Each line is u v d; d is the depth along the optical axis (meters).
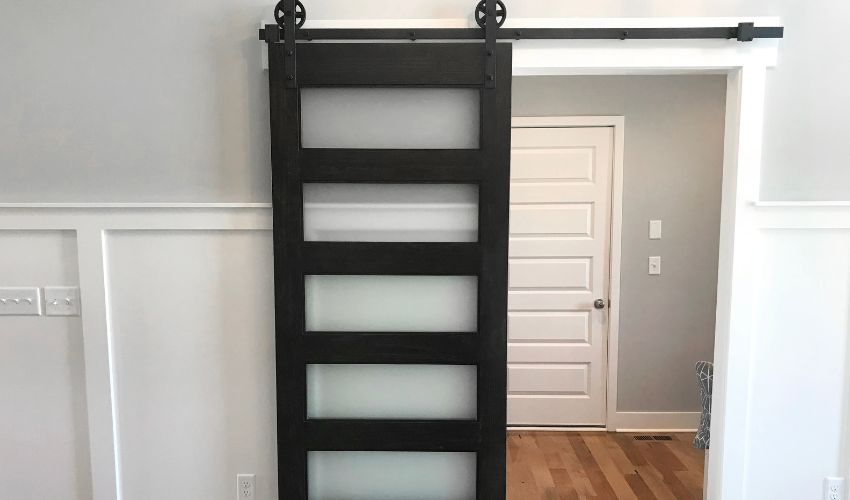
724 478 2.07
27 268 2.03
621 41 1.92
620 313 3.52
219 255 2.02
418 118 1.96
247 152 2.00
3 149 2.00
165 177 2.01
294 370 1.98
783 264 2.00
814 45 1.95
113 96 1.98
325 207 2.00
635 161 3.44
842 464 2.06
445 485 2.09
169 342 2.05
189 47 1.97
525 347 3.57
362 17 1.95
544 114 3.43
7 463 2.10
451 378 2.05
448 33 1.90
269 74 1.88
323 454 2.07
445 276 2.01
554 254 3.53
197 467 2.09
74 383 2.07
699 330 3.53
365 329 2.03
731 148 2.01
